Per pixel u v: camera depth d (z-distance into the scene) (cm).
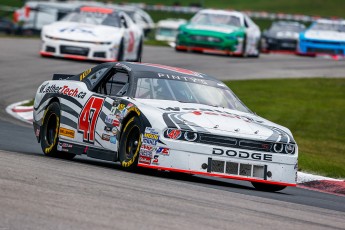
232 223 2180
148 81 3397
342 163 4378
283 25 12688
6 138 4225
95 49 7912
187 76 3519
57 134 3625
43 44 8112
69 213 2059
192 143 3036
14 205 2084
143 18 15712
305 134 5641
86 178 2738
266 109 6469
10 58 7938
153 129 3067
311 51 11125
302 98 7162
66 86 3662
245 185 3444
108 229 1911
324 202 3116
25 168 2800
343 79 8500
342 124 6141
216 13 10425
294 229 2206
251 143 3102
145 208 2247
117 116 3272
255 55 10512
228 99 3469
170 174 3362
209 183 3228
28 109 5522
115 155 3269
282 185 3191
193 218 2181
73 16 8362
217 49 10000
